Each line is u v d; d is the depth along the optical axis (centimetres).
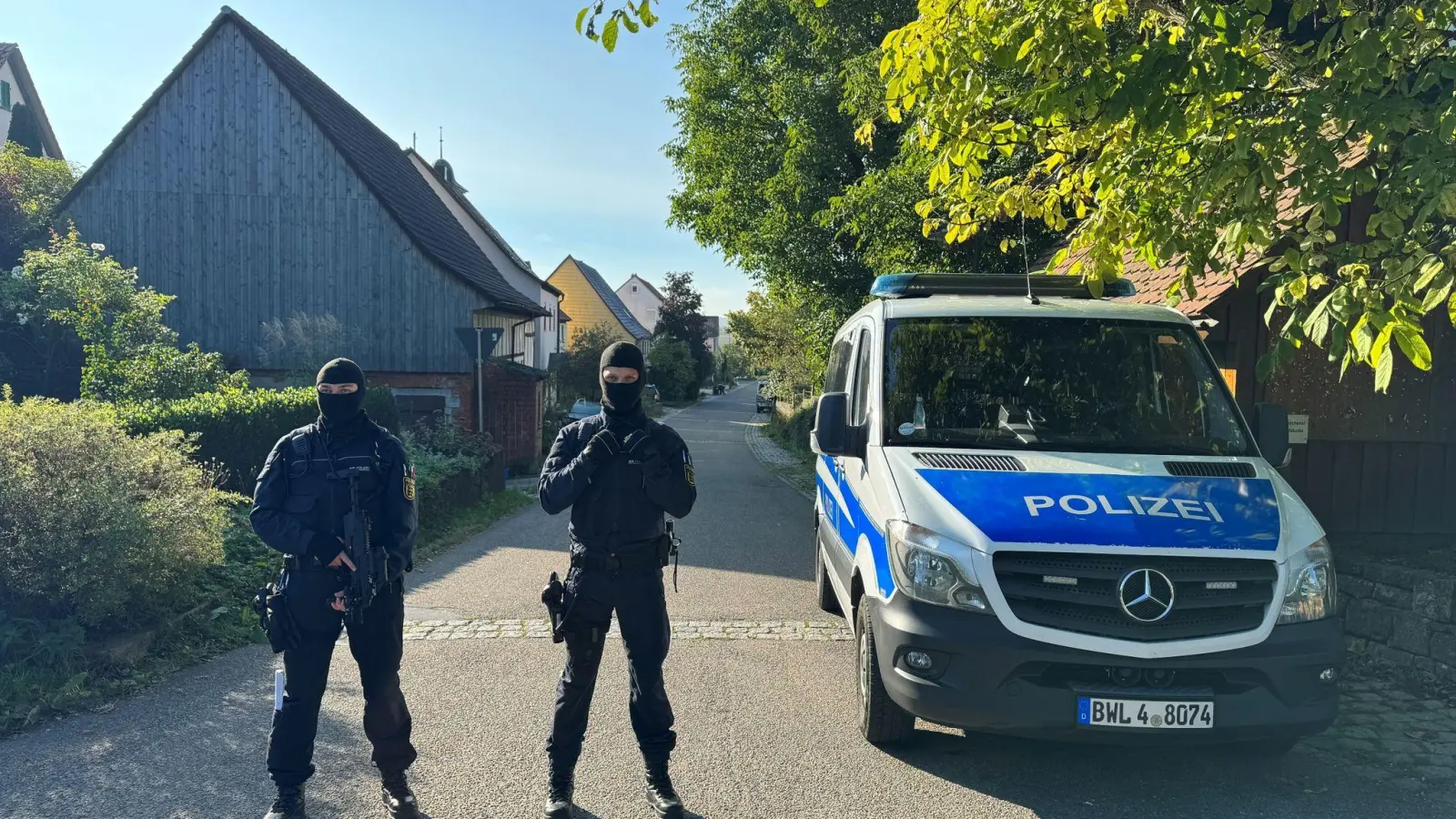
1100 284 583
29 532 541
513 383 2150
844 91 1588
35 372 1655
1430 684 544
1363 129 454
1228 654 381
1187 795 412
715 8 2062
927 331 535
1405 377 754
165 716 497
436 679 569
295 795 376
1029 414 498
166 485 637
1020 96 544
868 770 438
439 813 388
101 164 2144
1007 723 386
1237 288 732
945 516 414
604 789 413
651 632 383
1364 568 600
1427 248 476
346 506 371
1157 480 437
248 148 2144
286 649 370
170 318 2155
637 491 379
